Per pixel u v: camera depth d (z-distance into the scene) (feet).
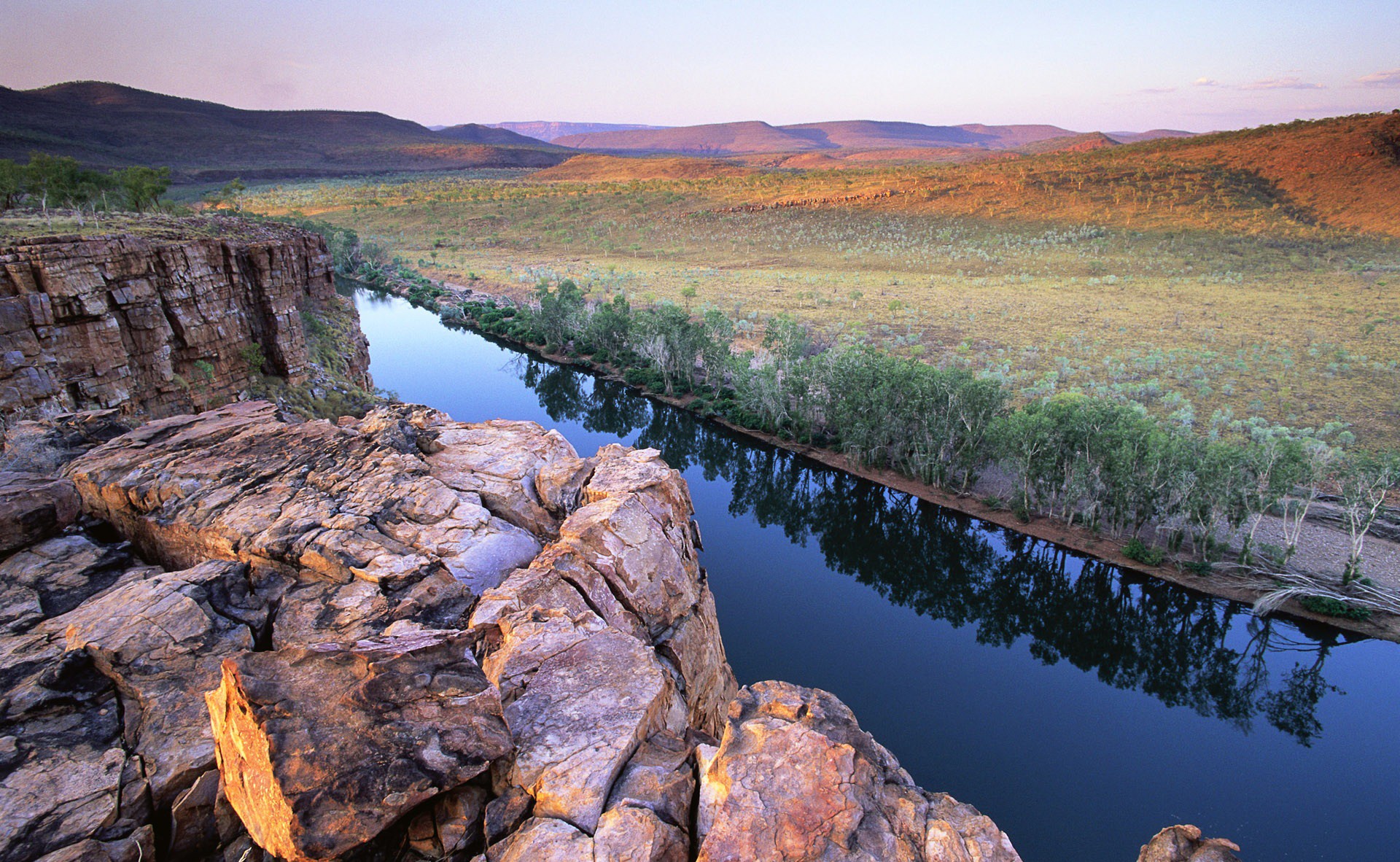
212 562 33.91
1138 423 176.35
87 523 39.42
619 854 20.04
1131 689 137.08
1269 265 549.54
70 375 99.14
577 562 35.86
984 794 107.55
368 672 23.11
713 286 534.37
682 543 43.73
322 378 174.70
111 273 108.37
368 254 612.70
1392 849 99.60
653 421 271.49
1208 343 345.92
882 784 23.85
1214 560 168.25
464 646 26.11
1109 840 99.81
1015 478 201.46
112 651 27.81
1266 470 154.92
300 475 42.42
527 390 299.38
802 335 274.36
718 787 22.99
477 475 45.68
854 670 137.39
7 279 91.35
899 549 189.57
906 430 222.07
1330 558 165.27
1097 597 169.27
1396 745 120.47
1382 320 377.50
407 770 20.63
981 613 163.02
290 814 18.74
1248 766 115.85
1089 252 623.77
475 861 20.34
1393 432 224.53
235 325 144.56
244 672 21.88
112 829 22.09
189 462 43.68
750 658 139.74
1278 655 144.97
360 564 34.32
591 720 25.70
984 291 503.20
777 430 252.42
